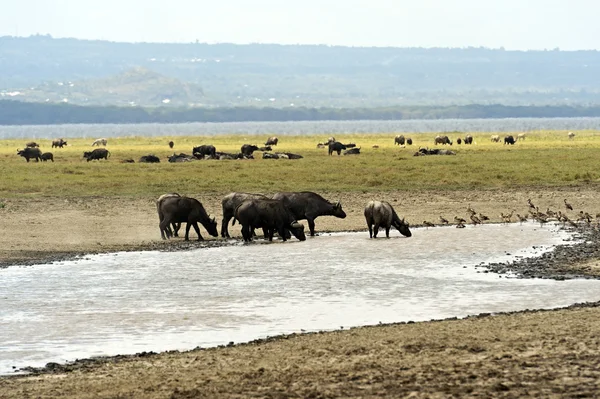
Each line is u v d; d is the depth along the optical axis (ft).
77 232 335.67
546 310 177.68
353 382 119.96
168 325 176.96
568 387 113.50
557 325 154.81
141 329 173.58
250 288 217.15
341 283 222.48
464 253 276.41
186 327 174.91
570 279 223.10
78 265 257.75
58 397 119.24
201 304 197.77
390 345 143.54
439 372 123.34
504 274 233.35
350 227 357.20
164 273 241.96
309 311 188.65
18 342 163.12
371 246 296.92
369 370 126.21
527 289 209.97
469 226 355.36
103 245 304.30
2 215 381.60
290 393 115.65
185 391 118.62
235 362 137.28
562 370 121.90
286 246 301.43
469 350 136.77
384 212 318.24
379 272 240.12
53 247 297.74
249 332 169.37
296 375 125.29
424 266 249.96
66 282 227.81
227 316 184.85
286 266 253.44
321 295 206.80
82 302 201.26
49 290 216.54
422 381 118.83
